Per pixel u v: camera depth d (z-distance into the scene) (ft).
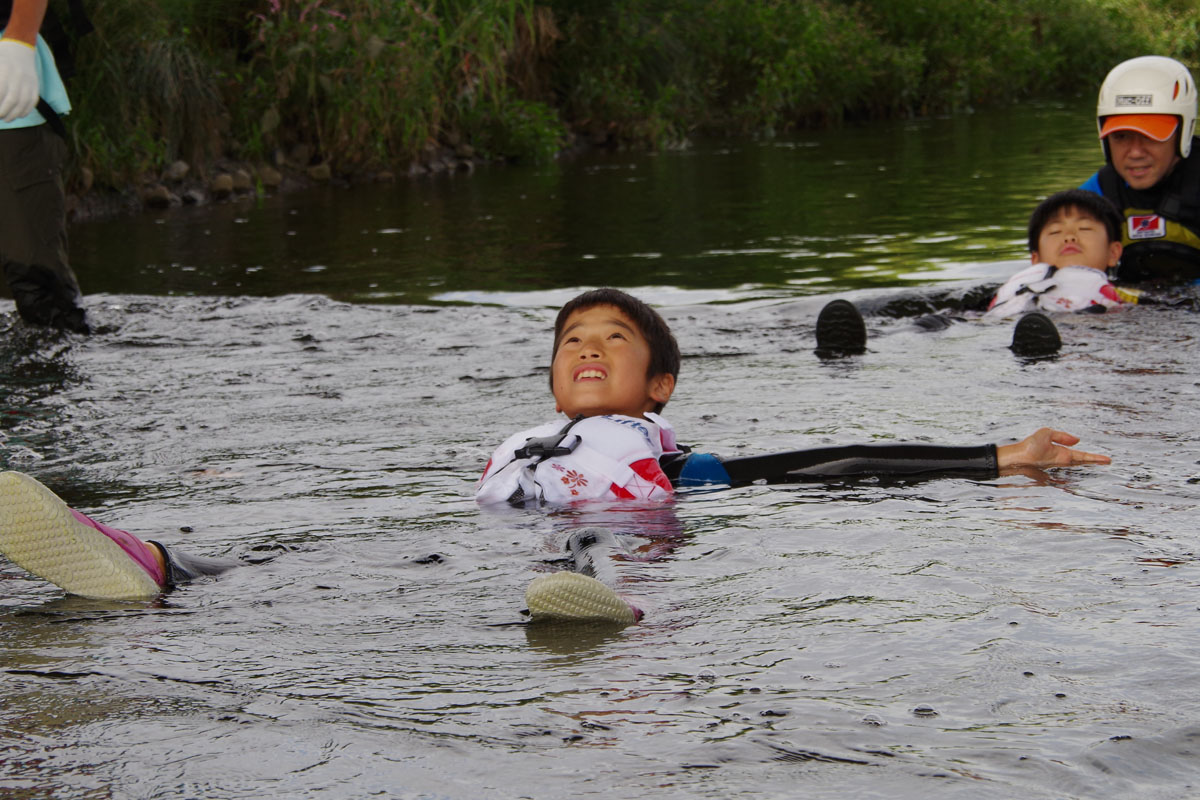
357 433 18.70
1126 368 22.03
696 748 7.43
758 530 12.85
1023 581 10.69
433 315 30.27
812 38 97.66
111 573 10.97
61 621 10.40
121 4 59.36
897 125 95.66
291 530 13.48
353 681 8.75
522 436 15.57
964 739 7.47
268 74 67.36
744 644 9.30
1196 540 11.91
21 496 10.76
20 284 28.45
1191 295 29.50
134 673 8.98
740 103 96.27
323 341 27.37
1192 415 18.17
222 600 10.96
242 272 38.63
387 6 69.46
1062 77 128.06
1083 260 29.76
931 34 112.98
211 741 7.67
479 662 9.12
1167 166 30.63
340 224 50.21
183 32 62.95
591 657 9.14
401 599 10.90
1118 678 8.37
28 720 8.07
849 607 10.11
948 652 8.96
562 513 14.02
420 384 22.59
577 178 66.28
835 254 38.63
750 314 29.37
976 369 22.52
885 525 12.82
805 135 90.12
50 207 28.37
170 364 24.98
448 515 14.07
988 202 49.14
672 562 11.76
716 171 66.69
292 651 9.48
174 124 61.41
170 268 39.78
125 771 7.29
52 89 28.09
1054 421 17.95
